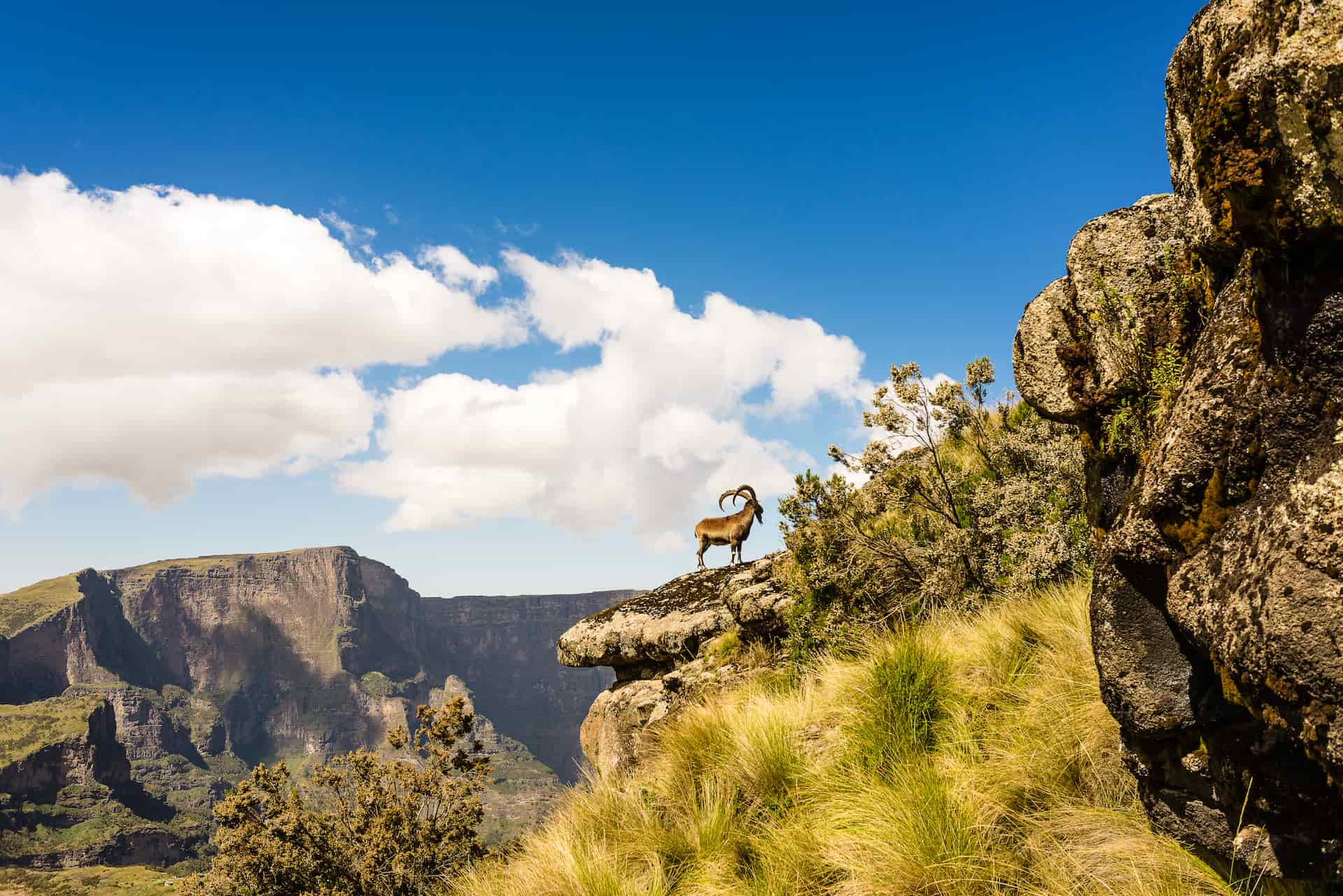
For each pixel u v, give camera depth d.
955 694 4.76
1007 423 7.04
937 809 3.77
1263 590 1.68
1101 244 3.24
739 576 9.12
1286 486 1.75
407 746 12.45
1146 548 2.31
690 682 8.61
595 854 4.86
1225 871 2.50
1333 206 1.58
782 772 5.02
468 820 11.27
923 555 6.62
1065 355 3.34
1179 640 2.39
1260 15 1.77
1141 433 2.96
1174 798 2.59
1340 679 1.49
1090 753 3.58
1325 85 1.57
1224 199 1.91
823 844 4.09
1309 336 1.73
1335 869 2.02
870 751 4.73
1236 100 1.77
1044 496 6.01
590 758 9.83
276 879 11.46
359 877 11.30
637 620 10.37
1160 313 3.03
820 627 7.14
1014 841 3.54
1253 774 2.19
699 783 5.47
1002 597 5.82
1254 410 1.92
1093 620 2.67
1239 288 2.20
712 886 4.29
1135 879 2.78
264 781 12.66
